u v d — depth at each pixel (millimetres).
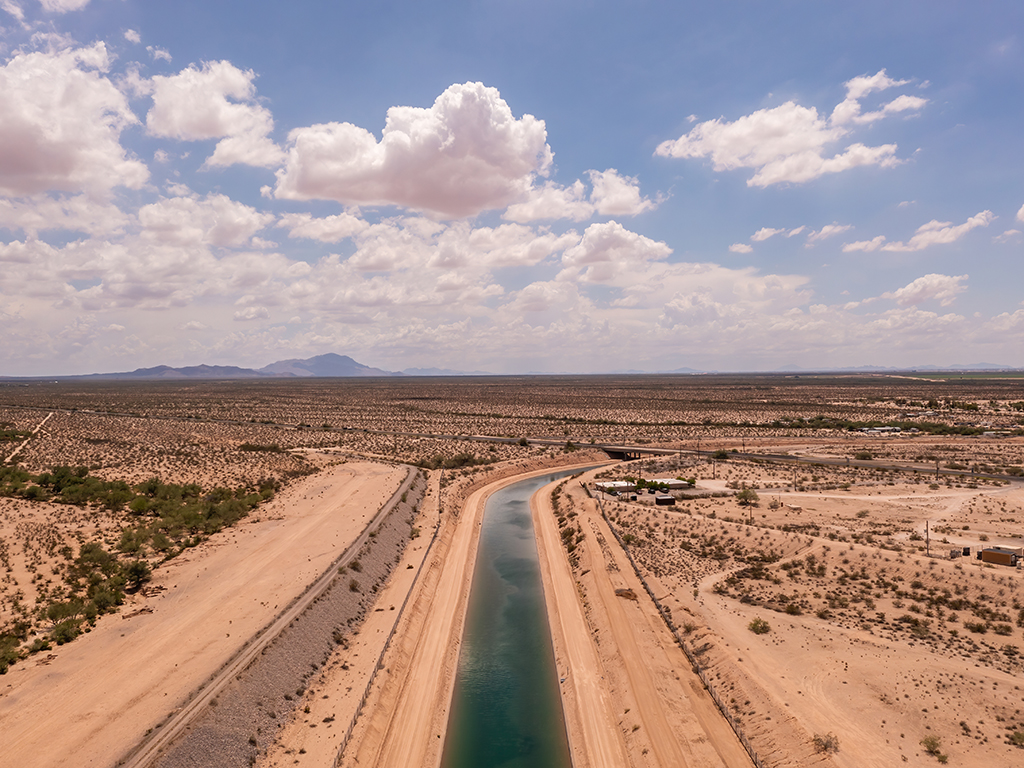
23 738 36062
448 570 79000
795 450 161250
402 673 52375
